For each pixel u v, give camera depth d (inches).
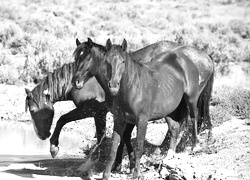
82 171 513.3
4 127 798.5
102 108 550.9
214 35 1738.4
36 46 1293.1
